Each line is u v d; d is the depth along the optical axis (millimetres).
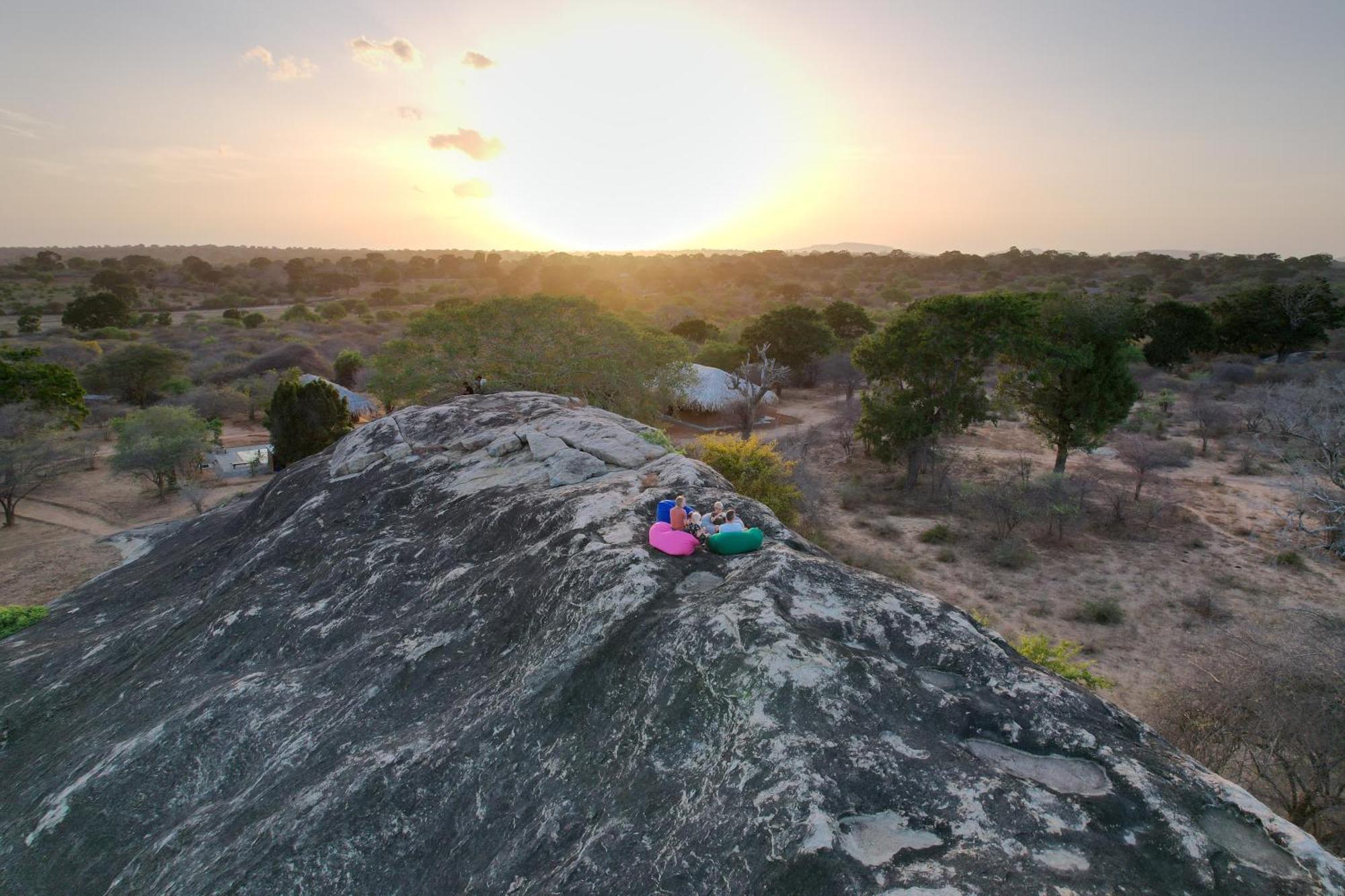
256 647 8297
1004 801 4086
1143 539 23172
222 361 60031
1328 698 10289
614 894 3957
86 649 10156
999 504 23969
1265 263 138375
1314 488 22531
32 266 162125
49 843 6441
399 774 5398
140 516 27875
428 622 7406
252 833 5445
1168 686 14438
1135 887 3559
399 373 28562
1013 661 5363
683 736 4797
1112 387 29297
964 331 28469
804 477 25891
